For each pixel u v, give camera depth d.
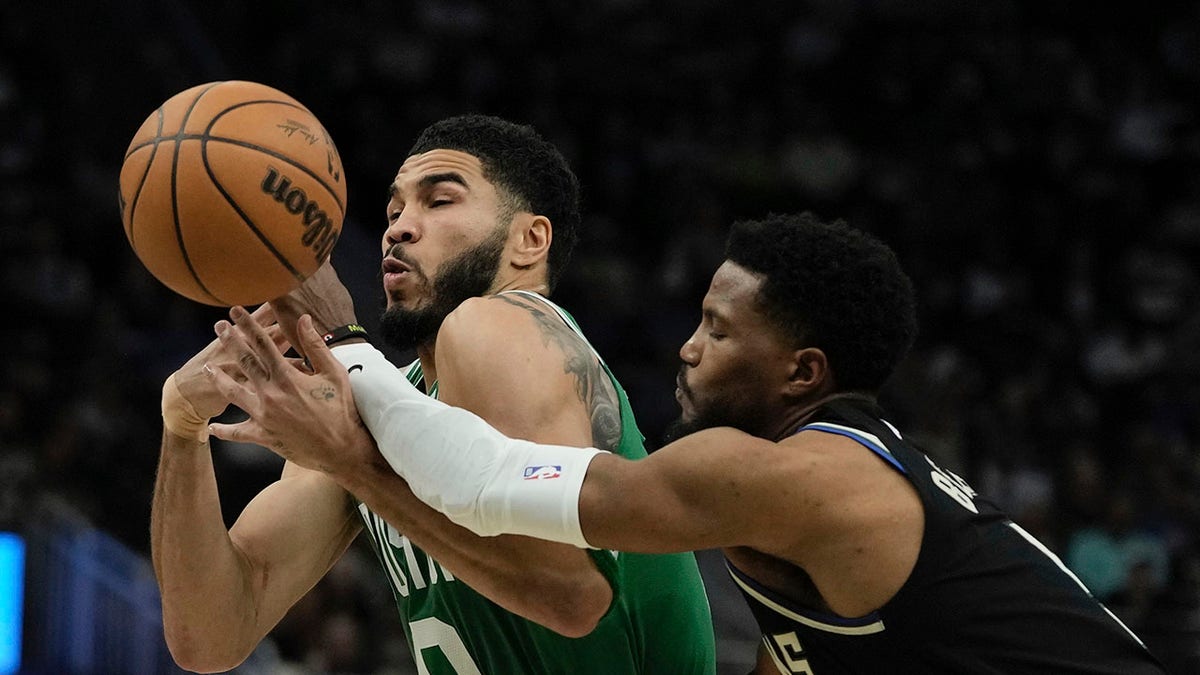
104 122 14.27
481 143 3.67
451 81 16.45
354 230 12.10
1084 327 15.15
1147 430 13.12
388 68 16.25
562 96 16.94
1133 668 2.98
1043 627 2.95
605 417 3.37
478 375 3.21
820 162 16.48
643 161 16.17
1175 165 17.25
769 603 3.11
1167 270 16.03
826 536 2.88
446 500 2.97
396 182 3.69
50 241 12.77
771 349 3.18
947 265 15.71
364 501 3.19
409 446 3.03
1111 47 18.41
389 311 3.61
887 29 18.20
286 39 16.25
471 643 3.60
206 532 3.66
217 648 3.77
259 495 4.01
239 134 3.06
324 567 4.04
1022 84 17.72
